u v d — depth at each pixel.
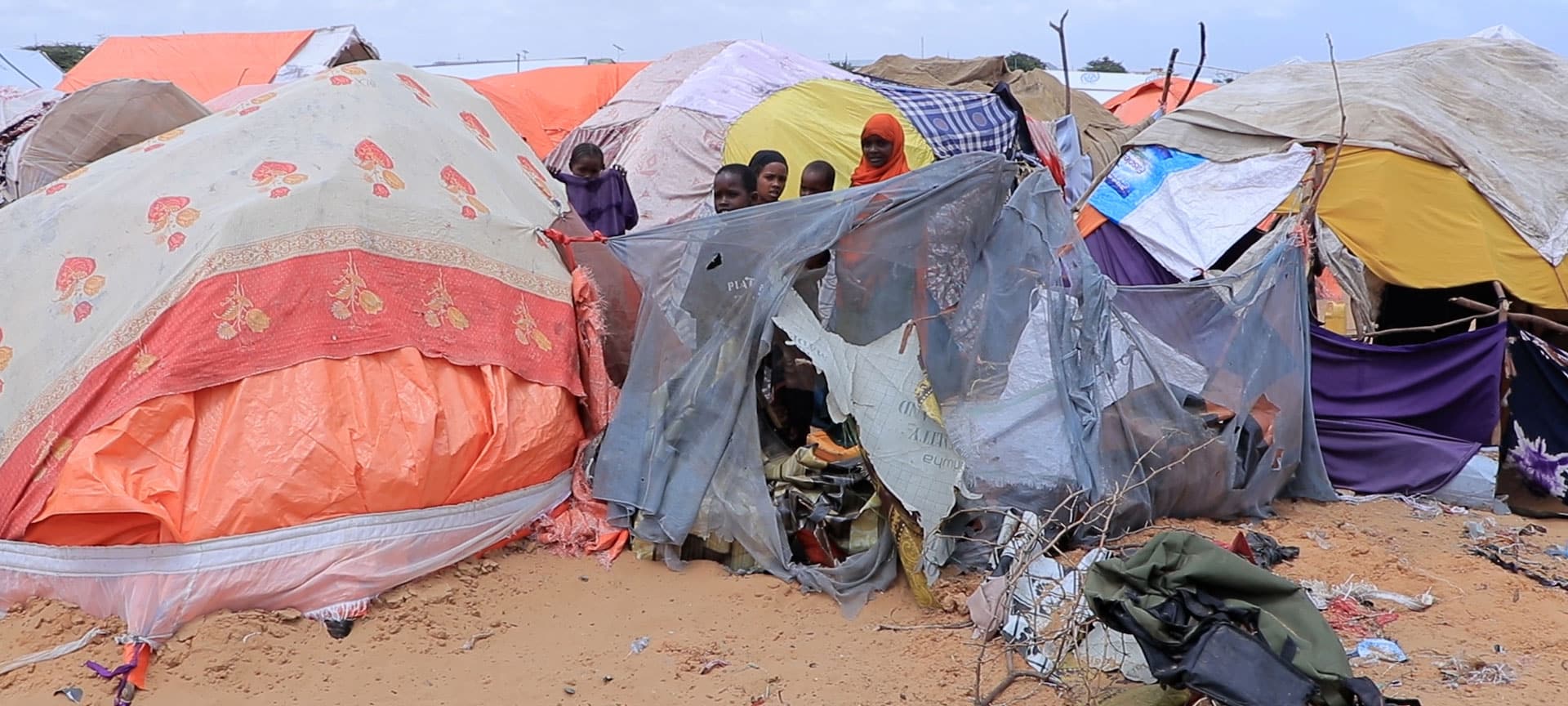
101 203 5.26
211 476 4.56
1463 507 6.98
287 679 4.31
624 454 5.59
